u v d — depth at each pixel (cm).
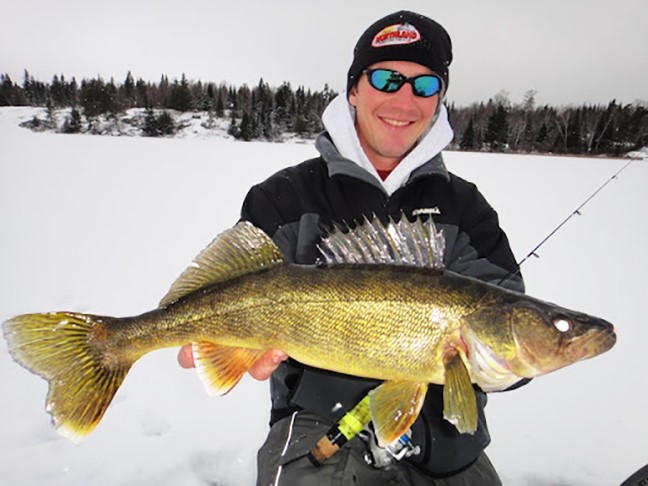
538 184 500
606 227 301
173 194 371
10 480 91
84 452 100
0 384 120
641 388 122
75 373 70
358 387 77
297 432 79
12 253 219
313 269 70
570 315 66
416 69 88
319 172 93
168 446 103
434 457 76
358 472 75
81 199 342
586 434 106
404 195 90
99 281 187
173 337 71
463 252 89
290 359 82
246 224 72
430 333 66
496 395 121
